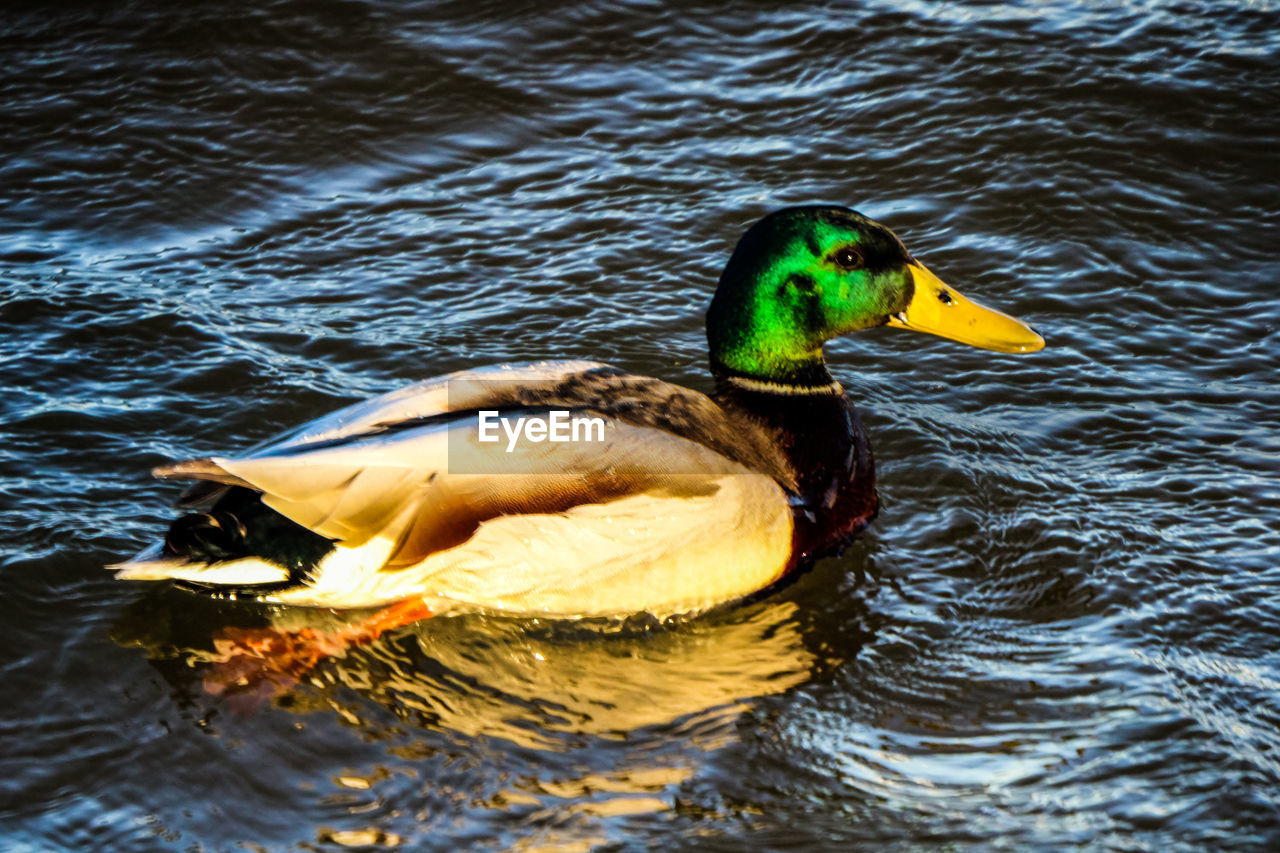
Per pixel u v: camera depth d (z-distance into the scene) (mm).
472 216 9258
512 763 5418
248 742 5457
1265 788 5211
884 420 7621
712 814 5156
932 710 5719
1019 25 10836
